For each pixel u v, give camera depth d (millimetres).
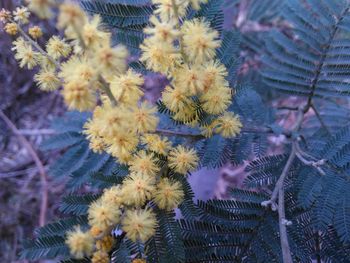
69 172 146
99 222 85
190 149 112
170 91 98
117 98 88
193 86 91
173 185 97
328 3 149
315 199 119
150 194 92
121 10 118
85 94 78
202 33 88
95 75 78
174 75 95
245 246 120
